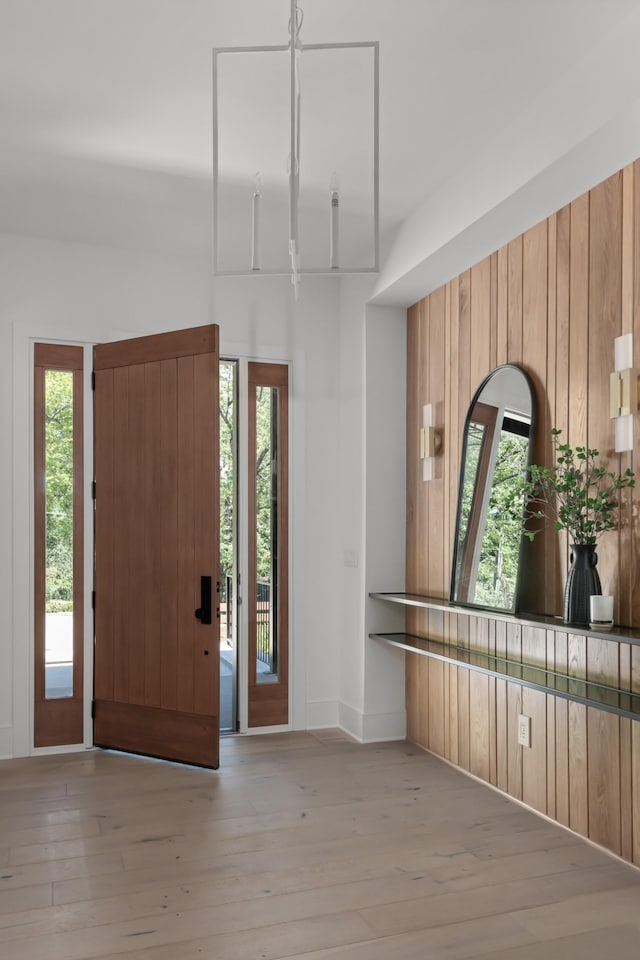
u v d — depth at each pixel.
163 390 4.29
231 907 2.54
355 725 4.74
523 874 2.81
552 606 3.34
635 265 2.90
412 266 4.07
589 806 3.12
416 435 4.64
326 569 5.02
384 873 2.81
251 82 2.86
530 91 2.92
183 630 4.19
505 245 3.74
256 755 4.35
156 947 2.30
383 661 4.70
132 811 3.45
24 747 4.32
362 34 2.59
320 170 3.57
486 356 3.90
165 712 4.23
